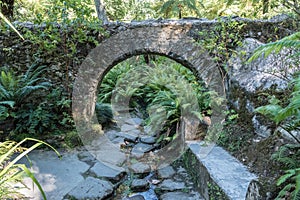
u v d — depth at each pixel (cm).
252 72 334
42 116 393
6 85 394
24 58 420
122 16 759
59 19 414
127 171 343
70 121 414
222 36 399
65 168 325
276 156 205
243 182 218
